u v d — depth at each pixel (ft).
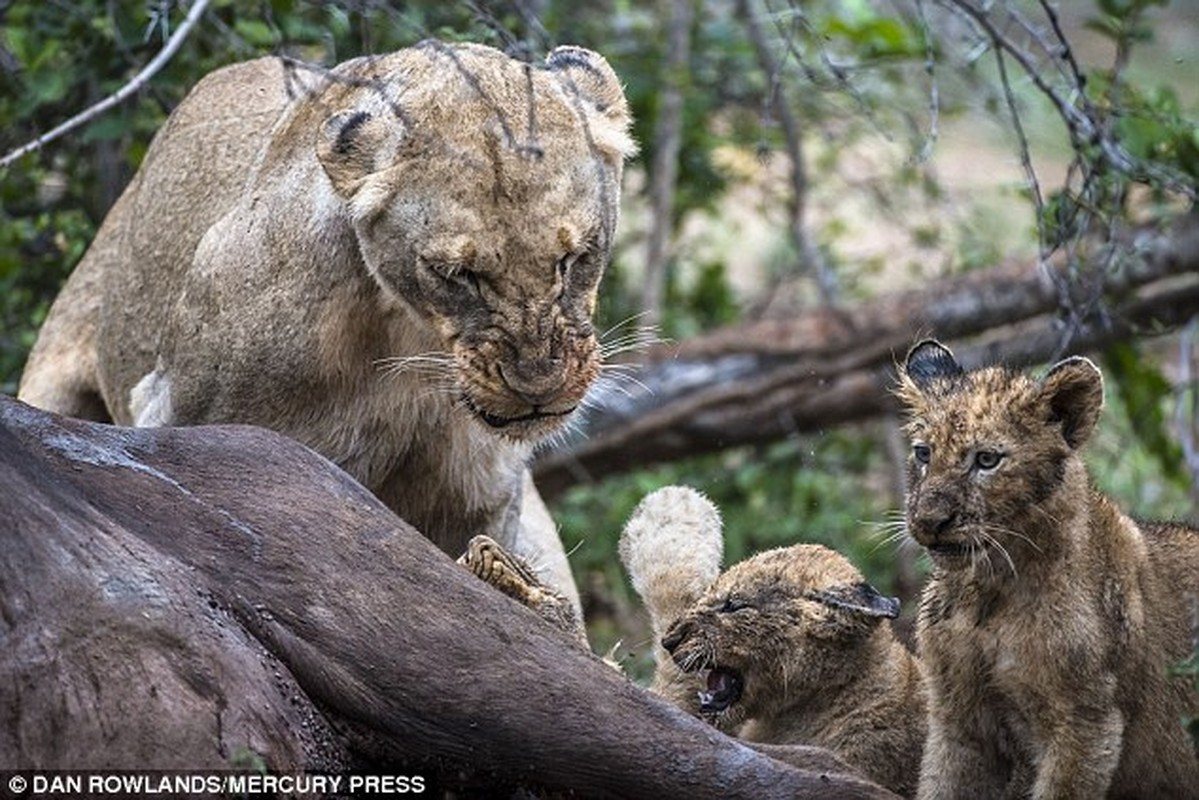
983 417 33.68
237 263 35.91
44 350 43.96
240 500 30.63
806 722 37.91
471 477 36.88
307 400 35.65
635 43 62.13
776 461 58.70
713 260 69.15
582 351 33.60
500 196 33.01
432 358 34.50
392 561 30.40
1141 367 54.60
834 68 39.50
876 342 56.29
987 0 40.29
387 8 37.73
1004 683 33.76
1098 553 33.83
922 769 35.17
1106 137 40.78
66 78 47.52
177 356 37.06
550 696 29.78
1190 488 54.13
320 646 29.55
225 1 46.37
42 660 27.07
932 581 34.42
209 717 27.53
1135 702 34.19
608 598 56.24
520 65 34.37
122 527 28.96
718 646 37.70
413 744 29.81
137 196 40.91
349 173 33.68
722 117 65.16
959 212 71.87
